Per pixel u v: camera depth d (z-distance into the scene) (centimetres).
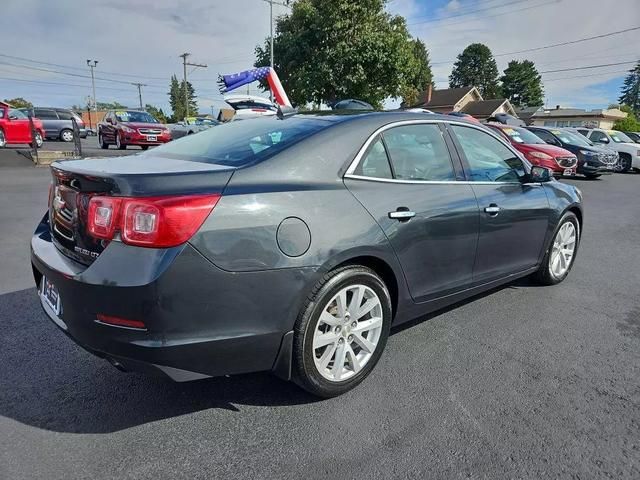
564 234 462
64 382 283
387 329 291
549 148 1277
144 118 1895
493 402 271
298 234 238
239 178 235
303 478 212
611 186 1349
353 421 252
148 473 213
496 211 355
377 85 2136
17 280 441
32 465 215
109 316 213
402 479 212
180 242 211
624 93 9444
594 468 220
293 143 264
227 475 213
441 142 334
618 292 455
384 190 282
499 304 418
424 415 258
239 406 264
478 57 8594
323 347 264
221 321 223
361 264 275
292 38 2191
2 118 1812
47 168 1279
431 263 311
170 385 284
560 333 362
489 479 212
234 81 1555
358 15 2038
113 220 214
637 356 329
